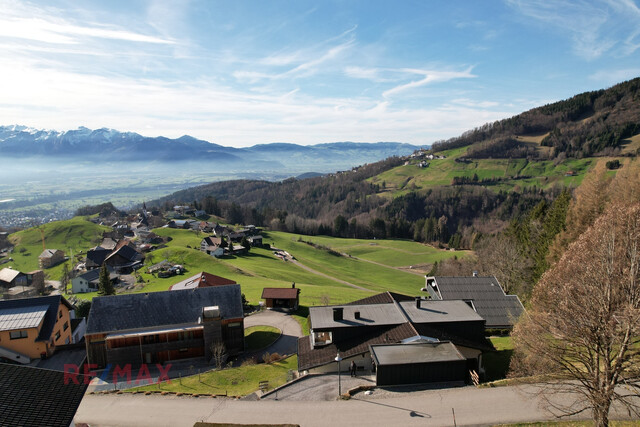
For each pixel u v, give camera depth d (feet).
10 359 154.61
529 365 85.05
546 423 81.51
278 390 106.32
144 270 372.17
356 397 97.66
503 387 96.68
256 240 527.40
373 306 140.05
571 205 201.05
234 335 165.58
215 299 171.12
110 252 445.37
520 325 79.00
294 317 211.61
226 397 105.29
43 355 158.71
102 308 160.97
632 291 62.80
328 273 415.03
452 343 113.29
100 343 153.28
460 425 82.89
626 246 67.05
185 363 156.46
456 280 169.48
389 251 562.66
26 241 523.70
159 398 107.76
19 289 355.36
